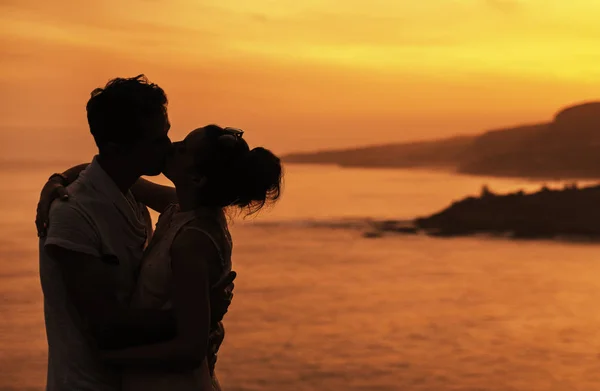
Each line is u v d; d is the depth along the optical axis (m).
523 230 92.62
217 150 2.46
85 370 2.43
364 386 20.88
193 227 2.44
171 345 2.36
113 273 2.43
